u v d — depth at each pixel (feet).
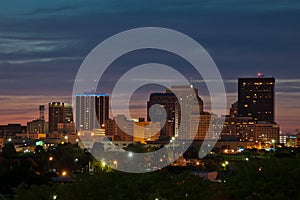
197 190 280.72
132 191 285.23
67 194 287.07
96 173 308.60
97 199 285.02
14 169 475.31
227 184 263.49
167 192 283.18
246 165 264.93
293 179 248.52
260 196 244.42
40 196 304.50
